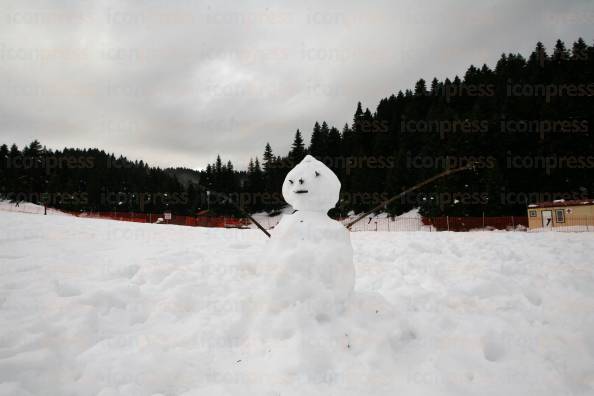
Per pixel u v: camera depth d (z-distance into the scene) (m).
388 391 2.65
